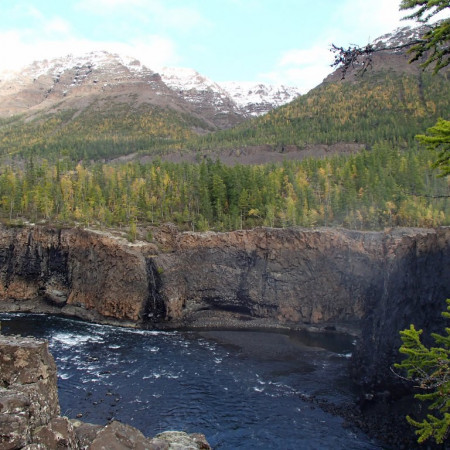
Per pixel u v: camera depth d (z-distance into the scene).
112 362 60.34
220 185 118.81
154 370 57.78
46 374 18.17
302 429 42.78
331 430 42.72
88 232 93.12
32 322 81.94
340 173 131.62
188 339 75.12
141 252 92.50
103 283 88.81
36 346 18.36
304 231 91.75
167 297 89.88
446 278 45.38
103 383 52.19
